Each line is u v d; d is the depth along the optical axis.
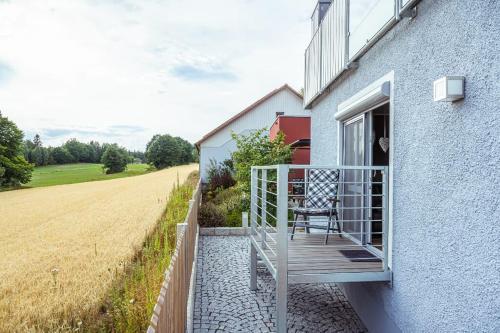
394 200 3.68
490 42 2.28
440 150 2.84
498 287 2.22
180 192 14.92
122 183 36.66
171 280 2.68
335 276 3.84
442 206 2.82
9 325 4.35
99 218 13.95
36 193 28.94
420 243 3.16
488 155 2.31
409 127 3.36
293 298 5.45
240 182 12.11
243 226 10.09
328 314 4.91
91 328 4.05
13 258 7.93
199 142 24.47
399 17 3.37
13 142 38.66
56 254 8.23
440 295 2.84
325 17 6.21
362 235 4.94
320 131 7.05
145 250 6.94
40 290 5.65
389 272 3.79
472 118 2.46
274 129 15.78
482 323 2.36
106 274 6.21
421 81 3.13
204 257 7.67
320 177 5.81
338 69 5.37
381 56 4.00
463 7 2.55
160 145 78.38
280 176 3.79
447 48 2.75
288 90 24.75
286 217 3.78
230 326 4.55
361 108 4.71
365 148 4.80
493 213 2.26
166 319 2.34
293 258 4.39
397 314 3.62
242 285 5.98
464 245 2.54
